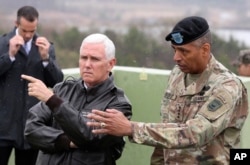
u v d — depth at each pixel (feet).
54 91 18.39
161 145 15.46
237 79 16.37
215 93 16.01
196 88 16.40
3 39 24.27
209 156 16.39
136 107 25.45
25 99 23.98
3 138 23.90
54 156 17.98
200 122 15.69
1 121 23.91
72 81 18.35
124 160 25.82
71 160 17.69
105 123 15.17
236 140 16.70
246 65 27.07
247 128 22.36
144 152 25.43
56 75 24.21
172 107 16.84
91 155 17.63
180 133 15.52
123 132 15.28
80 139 17.12
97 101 17.80
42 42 23.85
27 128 18.25
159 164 18.06
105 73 17.90
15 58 23.80
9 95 23.86
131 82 25.45
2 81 23.91
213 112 15.79
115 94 17.95
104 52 17.75
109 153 17.90
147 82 25.14
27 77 16.93
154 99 25.02
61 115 16.84
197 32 16.05
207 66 16.43
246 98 16.61
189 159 16.55
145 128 15.38
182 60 16.24
